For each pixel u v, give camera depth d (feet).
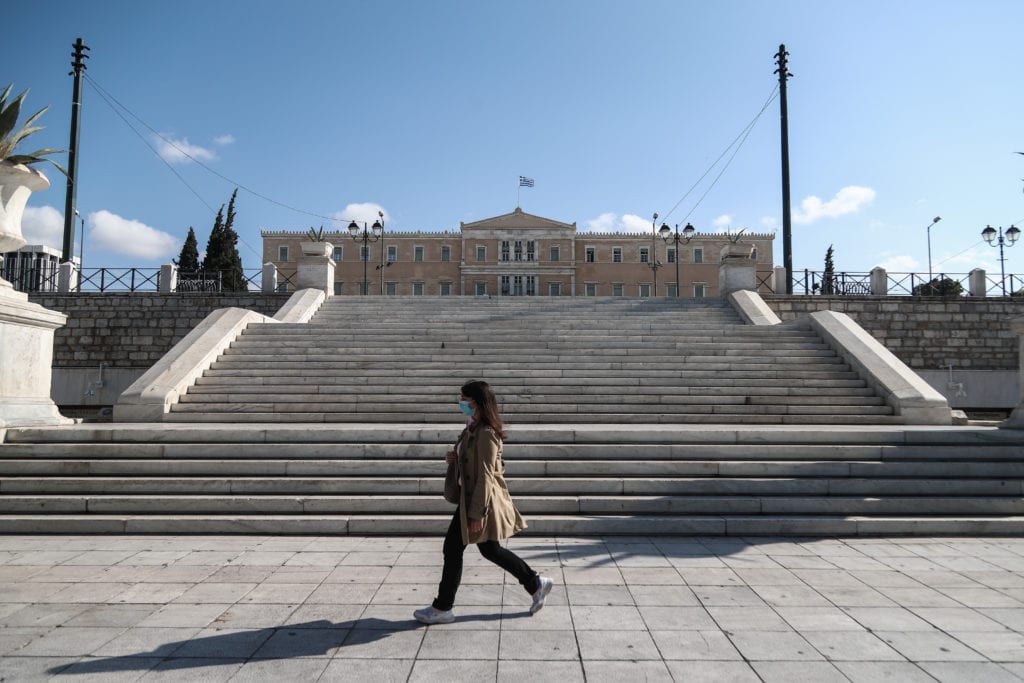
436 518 20.25
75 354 61.21
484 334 43.45
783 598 14.39
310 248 57.67
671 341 42.34
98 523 20.03
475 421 13.34
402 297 55.26
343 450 23.70
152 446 23.58
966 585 15.39
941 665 10.92
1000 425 28.07
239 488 21.67
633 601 14.16
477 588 15.01
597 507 21.21
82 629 12.36
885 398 33.27
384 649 11.51
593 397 34.12
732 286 56.95
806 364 38.47
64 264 62.69
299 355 39.06
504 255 215.51
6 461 22.50
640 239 215.72
